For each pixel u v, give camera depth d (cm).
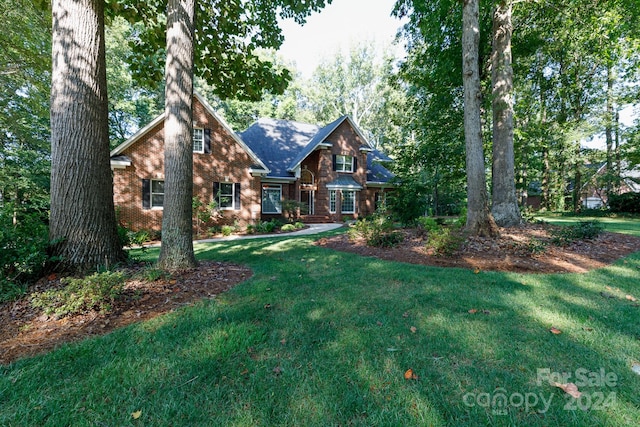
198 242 991
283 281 432
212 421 166
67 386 196
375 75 3241
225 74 770
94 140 430
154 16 664
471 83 725
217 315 307
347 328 277
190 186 488
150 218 1211
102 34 453
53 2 421
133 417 168
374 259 580
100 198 435
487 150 1282
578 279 424
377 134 3506
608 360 220
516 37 1096
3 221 356
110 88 1616
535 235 725
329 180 1864
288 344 249
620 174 1908
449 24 1062
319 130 2245
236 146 1414
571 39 979
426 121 1343
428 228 854
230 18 710
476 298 350
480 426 161
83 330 275
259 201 1474
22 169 1262
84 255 411
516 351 234
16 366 216
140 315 309
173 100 470
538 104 1541
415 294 366
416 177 1270
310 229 1402
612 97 1712
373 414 170
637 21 818
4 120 1183
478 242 657
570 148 1784
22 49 973
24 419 168
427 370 211
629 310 311
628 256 571
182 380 202
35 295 312
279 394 187
